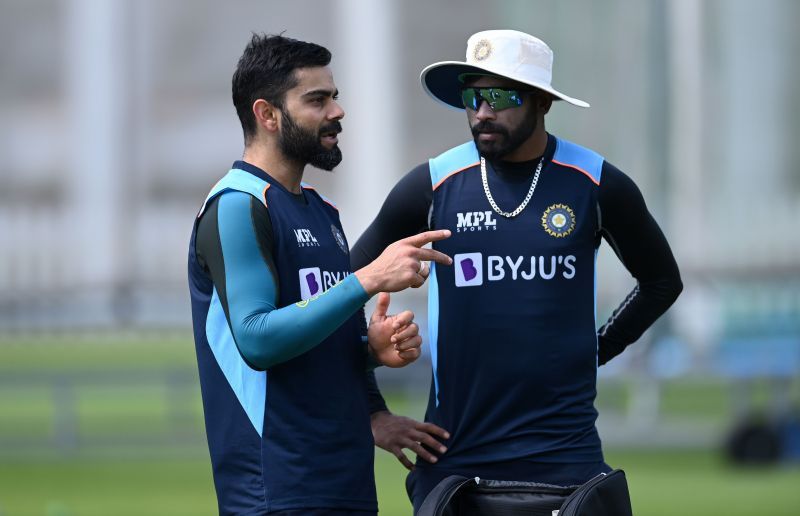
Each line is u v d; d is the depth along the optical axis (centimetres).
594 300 1531
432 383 1570
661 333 4609
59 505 3503
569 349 1505
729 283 4875
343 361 1410
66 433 4728
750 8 6044
